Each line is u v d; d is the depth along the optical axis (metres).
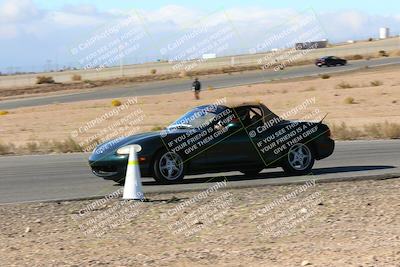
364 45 159.25
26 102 64.38
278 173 15.39
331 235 8.62
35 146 24.70
